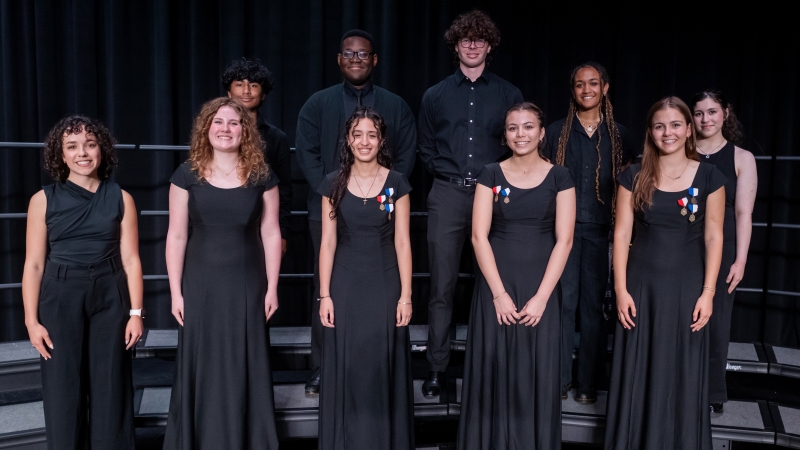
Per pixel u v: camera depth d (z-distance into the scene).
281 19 4.00
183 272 2.63
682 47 4.06
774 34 3.95
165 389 3.23
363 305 2.65
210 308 2.59
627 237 2.65
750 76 4.00
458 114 2.96
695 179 2.55
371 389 2.68
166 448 2.68
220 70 3.99
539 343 2.63
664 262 2.59
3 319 4.04
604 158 2.92
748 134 4.04
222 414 2.63
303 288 4.24
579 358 3.04
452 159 2.96
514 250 2.62
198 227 2.61
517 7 4.05
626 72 4.05
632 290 2.65
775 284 4.09
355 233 2.66
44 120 3.89
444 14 4.03
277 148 3.26
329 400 2.72
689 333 2.60
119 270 2.60
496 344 2.68
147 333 3.59
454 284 3.02
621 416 2.68
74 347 2.53
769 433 2.82
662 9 4.03
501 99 2.97
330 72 4.07
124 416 2.65
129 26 3.93
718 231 2.57
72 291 2.50
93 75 3.91
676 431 2.65
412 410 2.78
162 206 4.04
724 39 4.02
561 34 4.07
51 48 3.86
